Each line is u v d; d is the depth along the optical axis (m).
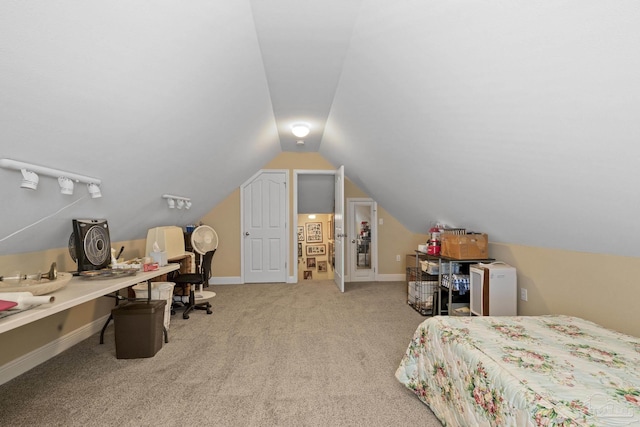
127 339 2.71
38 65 1.36
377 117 3.09
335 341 3.10
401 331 3.38
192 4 1.65
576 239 2.44
